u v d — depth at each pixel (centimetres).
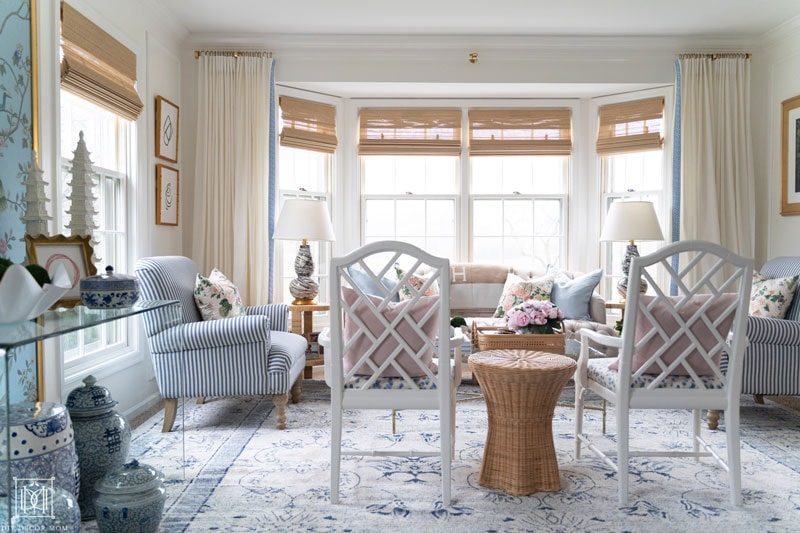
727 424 233
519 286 475
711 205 482
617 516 221
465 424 339
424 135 540
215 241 466
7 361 153
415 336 235
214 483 253
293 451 293
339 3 412
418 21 449
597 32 473
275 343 343
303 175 533
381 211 556
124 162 380
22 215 246
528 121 541
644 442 305
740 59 484
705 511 225
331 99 534
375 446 300
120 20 360
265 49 482
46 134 267
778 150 474
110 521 198
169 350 316
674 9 426
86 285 213
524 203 558
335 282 229
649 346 234
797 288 361
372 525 214
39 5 260
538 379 231
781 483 253
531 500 235
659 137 504
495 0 407
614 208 472
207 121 468
